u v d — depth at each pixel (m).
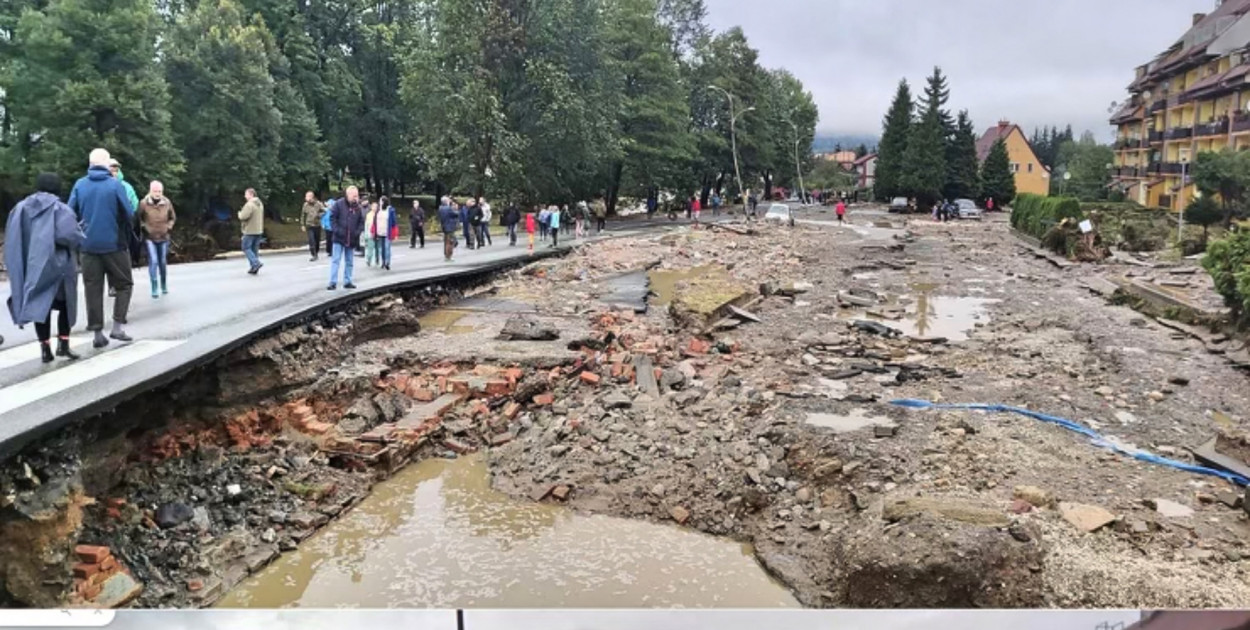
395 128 55.53
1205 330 18.69
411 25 54.69
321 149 49.72
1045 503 8.95
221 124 39.59
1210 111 54.47
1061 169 94.38
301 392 11.95
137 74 34.34
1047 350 17.56
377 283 17.58
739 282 26.38
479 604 7.85
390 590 8.16
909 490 9.38
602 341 16.30
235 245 41.41
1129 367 15.80
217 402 10.63
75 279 9.49
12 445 6.80
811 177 121.62
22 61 32.75
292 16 49.75
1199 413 13.12
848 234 46.47
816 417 11.86
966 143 87.38
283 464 10.48
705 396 13.60
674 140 57.34
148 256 14.76
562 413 13.06
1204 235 34.44
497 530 9.53
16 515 6.93
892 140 92.25
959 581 7.02
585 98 46.25
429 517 9.91
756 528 9.45
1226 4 60.41
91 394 8.09
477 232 31.02
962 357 16.98
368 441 11.28
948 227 55.44
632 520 9.83
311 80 49.84
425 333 16.89
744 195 64.19
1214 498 9.45
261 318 12.34
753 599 7.95
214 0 43.91
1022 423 12.05
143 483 9.07
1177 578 7.38
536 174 46.34
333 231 16.05
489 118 40.94
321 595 8.07
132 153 33.47
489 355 14.77
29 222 8.95
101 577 7.50
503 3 42.94
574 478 10.70
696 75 71.38
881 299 24.84
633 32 55.94
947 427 11.41
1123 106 77.00
